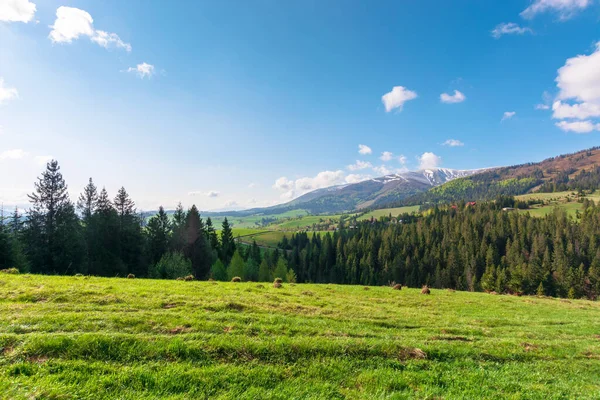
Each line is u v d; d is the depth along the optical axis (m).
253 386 8.40
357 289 33.53
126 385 7.77
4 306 12.82
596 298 102.94
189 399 7.42
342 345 11.83
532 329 19.66
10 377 7.35
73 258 50.12
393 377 10.02
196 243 78.25
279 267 86.69
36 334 9.66
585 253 120.56
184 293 19.81
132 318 12.23
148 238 71.19
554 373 12.30
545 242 127.25
